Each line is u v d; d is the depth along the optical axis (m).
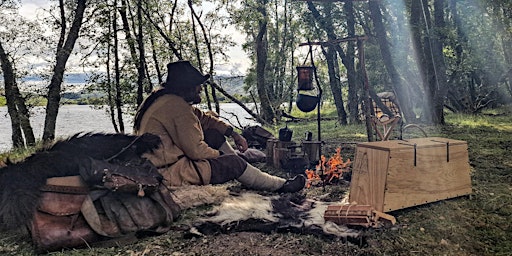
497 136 8.27
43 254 2.86
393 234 3.22
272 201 3.87
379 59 13.56
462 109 14.49
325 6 11.47
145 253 2.91
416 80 12.95
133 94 9.88
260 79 13.55
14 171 3.13
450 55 11.83
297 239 3.16
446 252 3.01
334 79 12.69
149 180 3.32
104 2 8.88
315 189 4.58
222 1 10.73
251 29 13.48
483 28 13.43
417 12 10.00
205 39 10.80
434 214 3.63
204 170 4.00
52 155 3.27
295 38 16.62
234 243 3.10
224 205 3.68
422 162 3.76
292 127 11.92
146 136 3.74
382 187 3.56
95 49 9.16
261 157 6.00
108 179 3.14
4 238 3.07
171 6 10.51
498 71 14.77
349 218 3.27
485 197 4.08
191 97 4.15
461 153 4.07
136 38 9.62
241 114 16.75
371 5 9.52
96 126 12.80
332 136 9.02
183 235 3.18
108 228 3.07
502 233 3.32
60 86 8.63
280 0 15.77
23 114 9.38
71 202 3.12
